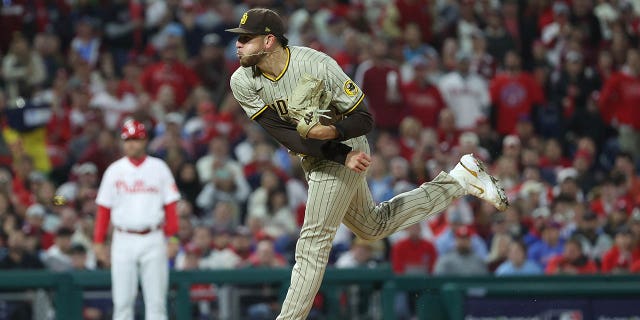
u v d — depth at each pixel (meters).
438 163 51.06
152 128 54.03
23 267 40.22
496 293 36.62
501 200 23.77
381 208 23.55
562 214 48.69
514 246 43.78
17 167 49.28
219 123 54.66
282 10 66.19
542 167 55.59
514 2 68.50
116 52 62.94
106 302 37.25
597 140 61.12
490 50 64.31
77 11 64.69
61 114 54.44
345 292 38.28
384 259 46.12
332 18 62.53
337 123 21.75
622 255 44.28
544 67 64.19
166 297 36.66
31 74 58.59
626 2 72.94
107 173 35.78
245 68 22.36
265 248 41.75
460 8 68.00
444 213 48.31
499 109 59.53
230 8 65.06
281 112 22.28
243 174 51.78
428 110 57.22
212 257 42.44
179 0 64.88
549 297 36.78
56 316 36.09
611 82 61.56
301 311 22.84
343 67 59.22
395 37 65.25
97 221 35.72
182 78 58.78
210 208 48.94
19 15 61.97
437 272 43.47
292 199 50.59
